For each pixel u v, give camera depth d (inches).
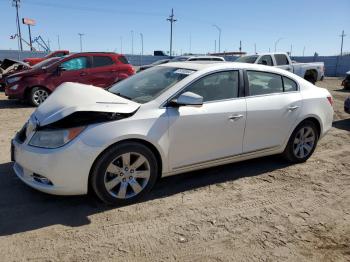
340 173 211.6
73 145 145.0
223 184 188.5
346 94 649.6
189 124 169.0
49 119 150.0
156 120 160.4
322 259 128.5
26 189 174.2
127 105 157.9
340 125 355.9
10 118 353.4
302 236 142.7
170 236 139.0
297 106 209.0
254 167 214.7
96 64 452.1
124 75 463.8
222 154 183.9
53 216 150.3
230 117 181.2
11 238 134.0
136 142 157.4
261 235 142.2
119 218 150.5
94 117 151.1
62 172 145.6
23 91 425.4
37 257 123.6
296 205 168.9
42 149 147.3
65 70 436.8
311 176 204.8
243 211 160.9
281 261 126.5
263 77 200.7
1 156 222.4
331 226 151.3
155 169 165.0
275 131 201.9
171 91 168.9
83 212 154.3
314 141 225.3
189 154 173.3
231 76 187.9
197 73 176.7
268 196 177.0
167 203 165.2
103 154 150.6
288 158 219.1
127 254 127.0
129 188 162.7
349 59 1520.7
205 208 162.1
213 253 129.6
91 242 133.3
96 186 152.2
